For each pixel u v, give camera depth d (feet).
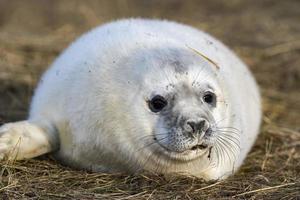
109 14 167.73
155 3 178.60
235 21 162.50
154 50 81.82
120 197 74.69
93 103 80.94
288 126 110.01
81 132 81.82
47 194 74.33
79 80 83.05
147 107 78.43
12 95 111.65
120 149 80.64
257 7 172.55
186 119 75.15
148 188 77.61
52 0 172.96
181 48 82.69
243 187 79.82
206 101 79.20
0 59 127.13
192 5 176.45
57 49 136.67
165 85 77.77
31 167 82.17
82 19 162.61
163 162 80.33
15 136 82.69
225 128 81.71
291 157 94.32
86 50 85.71
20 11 165.48
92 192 76.13
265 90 126.93
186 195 75.72
